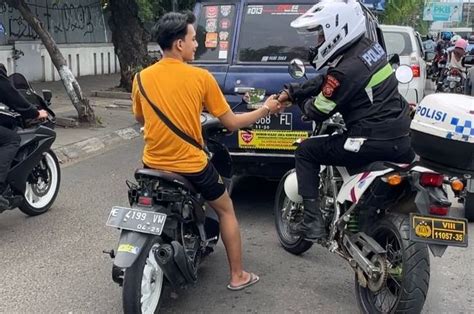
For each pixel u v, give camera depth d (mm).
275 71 5695
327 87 3926
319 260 5066
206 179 3975
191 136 3859
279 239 5391
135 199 3883
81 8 20656
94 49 21391
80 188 7219
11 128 5531
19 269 4762
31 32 17594
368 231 3975
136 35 15727
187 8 15453
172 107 3779
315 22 3945
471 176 3514
